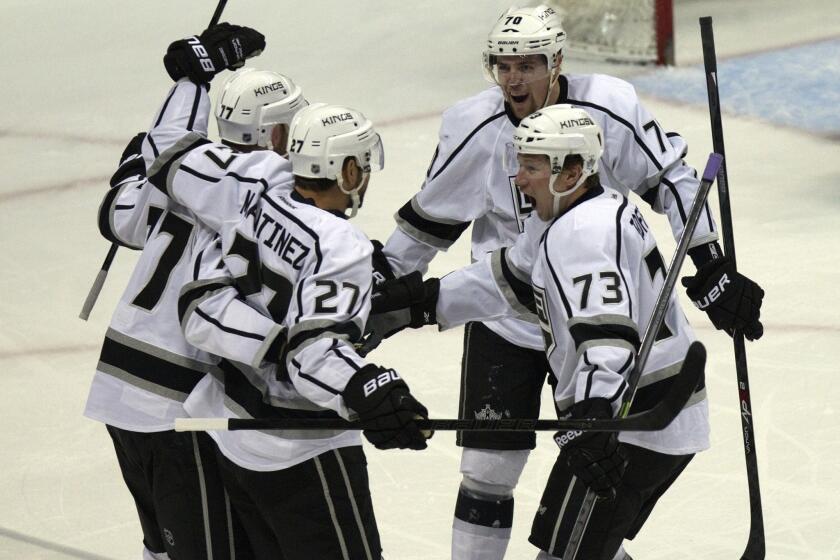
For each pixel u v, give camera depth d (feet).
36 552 49.90
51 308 76.13
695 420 39.24
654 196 44.98
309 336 34.55
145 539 43.14
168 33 152.25
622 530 39.45
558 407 38.32
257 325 36.04
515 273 41.24
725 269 40.16
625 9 130.00
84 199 98.12
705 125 110.83
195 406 37.99
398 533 50.47
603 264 35.65
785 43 135.54
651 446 38.52
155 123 40.98
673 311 39.06
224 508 39.29
